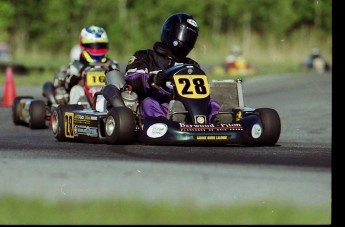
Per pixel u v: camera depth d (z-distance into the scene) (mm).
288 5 150500
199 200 20203
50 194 21188
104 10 144500
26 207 19766
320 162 25938
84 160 26641
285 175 23391
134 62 31625
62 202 20234
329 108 50906
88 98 39062
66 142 33469
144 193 21094
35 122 41438
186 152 28188
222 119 31453
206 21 155250
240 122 30094
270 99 58031
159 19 147250
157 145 30234
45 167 25391
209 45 147000
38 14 140625
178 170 24250
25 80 87438
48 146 31594
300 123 44438
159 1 147750
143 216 18688
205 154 27688
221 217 18578
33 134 38688
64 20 141125
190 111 29703
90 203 20016
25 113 43156
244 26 154625
